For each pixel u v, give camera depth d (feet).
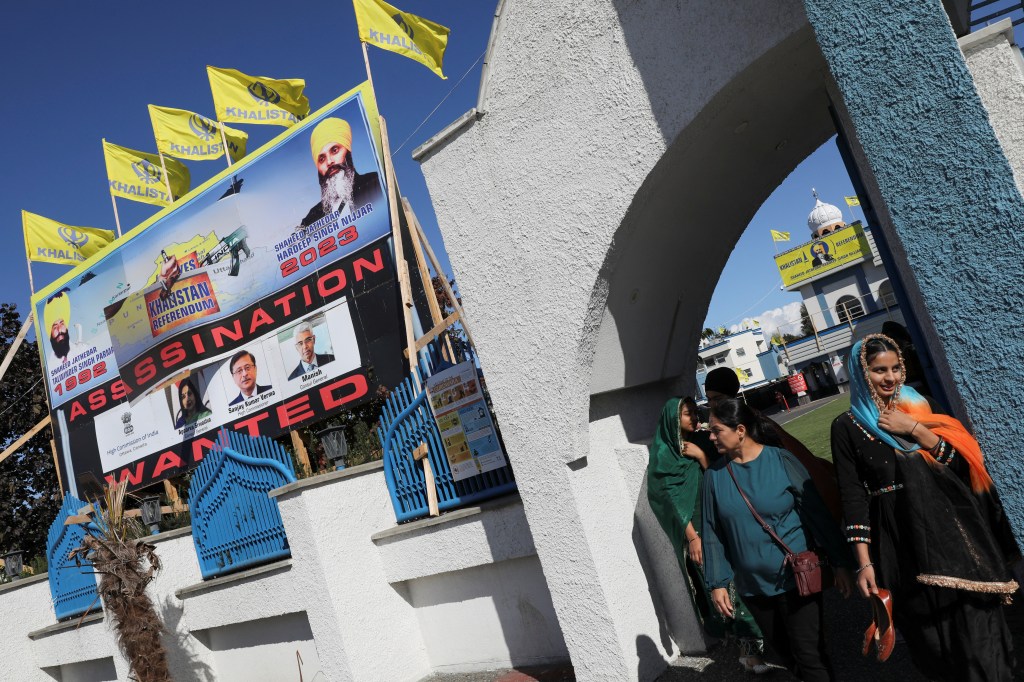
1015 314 10.36
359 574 23.40
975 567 11.06
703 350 194.90
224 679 27.76
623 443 19.52
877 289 140.56
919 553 11.30
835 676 15.06
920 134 10.78
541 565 19.17
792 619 13.34
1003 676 11.02
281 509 23.76
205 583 26.84
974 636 11.09
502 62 17.21
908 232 10.93
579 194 16.25
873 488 11.91
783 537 13.33
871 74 11.02
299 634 25.20
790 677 15.92
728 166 17.47
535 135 16.81
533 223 17.11
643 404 20.95
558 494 17.58
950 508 11.32
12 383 59.98
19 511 58.49
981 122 10.44
